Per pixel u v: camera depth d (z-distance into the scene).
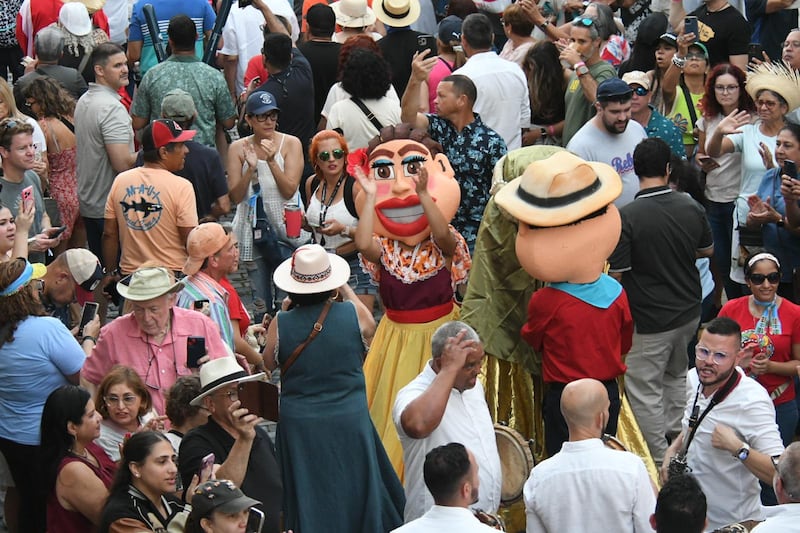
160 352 8.88
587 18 13.09
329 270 8.38
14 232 9.94
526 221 8.61
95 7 16.53
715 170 12.35
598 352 8.80
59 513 7.89
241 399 7.81
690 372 8.66
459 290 10.91
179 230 11.06
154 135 10.91
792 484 6.83
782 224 11.31
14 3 16.77
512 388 9.77
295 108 13.53
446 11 16.61
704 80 13.39
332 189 11.70
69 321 10.99
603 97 10.93
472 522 6.84
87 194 12.79
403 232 9.76
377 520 8.28
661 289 9.94
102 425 8.33
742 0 16.20
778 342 9.77
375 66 12.32
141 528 7.17
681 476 6.84
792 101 11.76
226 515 6.53
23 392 8.87
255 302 12.52
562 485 7.33
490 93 12.54
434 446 8.09
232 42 16.45
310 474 8.27
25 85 13.89
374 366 9.92
